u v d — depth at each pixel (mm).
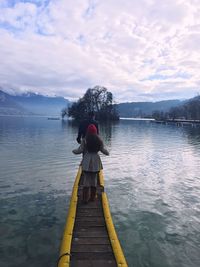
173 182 13328
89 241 5816
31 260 6234
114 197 10789
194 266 6164
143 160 19891
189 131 60031
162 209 9539
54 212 9055
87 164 7645
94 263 5020
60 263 4926
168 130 63250
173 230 7887
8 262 6137
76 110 117188
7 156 20328
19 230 7688
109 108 115062
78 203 7953
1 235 7363
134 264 6188
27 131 51031
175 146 29359
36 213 8938
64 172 15055
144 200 10484
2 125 75000
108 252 5406
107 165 17656
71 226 6332
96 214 7207
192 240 7324
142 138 39750
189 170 16328
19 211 9078
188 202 10328
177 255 6586
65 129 58969
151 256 6516
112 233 6043
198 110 128500
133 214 9031
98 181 9945
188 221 8547
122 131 55750
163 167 17219
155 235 7559
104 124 91125
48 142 30875
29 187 11961
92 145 7582
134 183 13023
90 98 113500
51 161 18406
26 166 16594
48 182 12867
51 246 6855
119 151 24781
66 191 11430
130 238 7352
